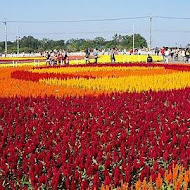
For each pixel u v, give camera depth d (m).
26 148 8.95
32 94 16.75
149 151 8.77
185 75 24.89
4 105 13.71
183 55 56.19
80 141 9.82
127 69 30.70
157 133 10.40
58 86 19.89
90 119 11.94
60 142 9.59
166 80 21.70
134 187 7.23
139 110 13.04
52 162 8.05
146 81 21.09
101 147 9.22
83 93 17.17
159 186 6.89
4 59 60.12
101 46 121.62
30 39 135.88
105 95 15.86
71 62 49.28
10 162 8.27
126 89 18.41
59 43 133.62
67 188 7.12
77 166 8.08
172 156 8.62
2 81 21.94
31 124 11.01
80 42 131.00
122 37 124.31
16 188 7.34
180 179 6.85
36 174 7.66
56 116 12.09
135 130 10.74
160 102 14.21
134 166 7.88
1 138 9.83
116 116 12.02
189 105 13.60
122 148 8.66
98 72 28.03
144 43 122.50
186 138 9.66
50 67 32.84
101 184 7.46
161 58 58.59
